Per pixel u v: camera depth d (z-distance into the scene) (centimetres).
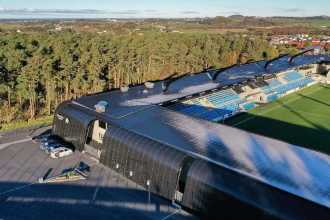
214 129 5394
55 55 8581
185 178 4791
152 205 4569
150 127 5519
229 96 9294
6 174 5188
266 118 8744
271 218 3719
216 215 4188
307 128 8069
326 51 18962
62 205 4475
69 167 5522
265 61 12975
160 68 12138
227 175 4200
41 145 6134
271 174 4112
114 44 10906
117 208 4469
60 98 8906
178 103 7825
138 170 5066
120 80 10562
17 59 7919
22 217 4191
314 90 12312
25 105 8575
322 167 4284
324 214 3478
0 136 6656
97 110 6194
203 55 13762
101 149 5684
